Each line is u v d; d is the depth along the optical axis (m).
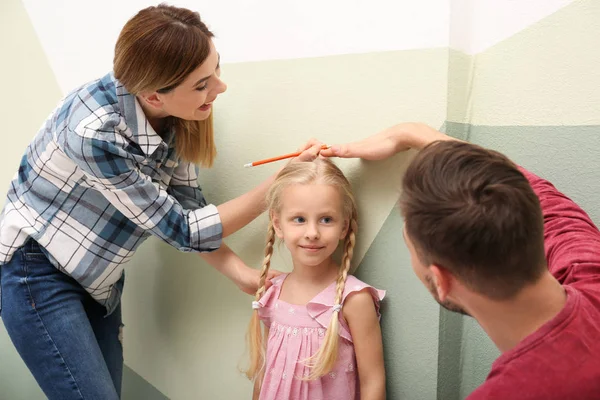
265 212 1.28
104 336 1.35
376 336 1.14
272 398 1.14
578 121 1.01
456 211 0.67
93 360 1.21
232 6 1.25
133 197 1.08
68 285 1.22
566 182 1.03
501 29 1.06
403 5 1.06
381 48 1.10
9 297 1.19
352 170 1.16
